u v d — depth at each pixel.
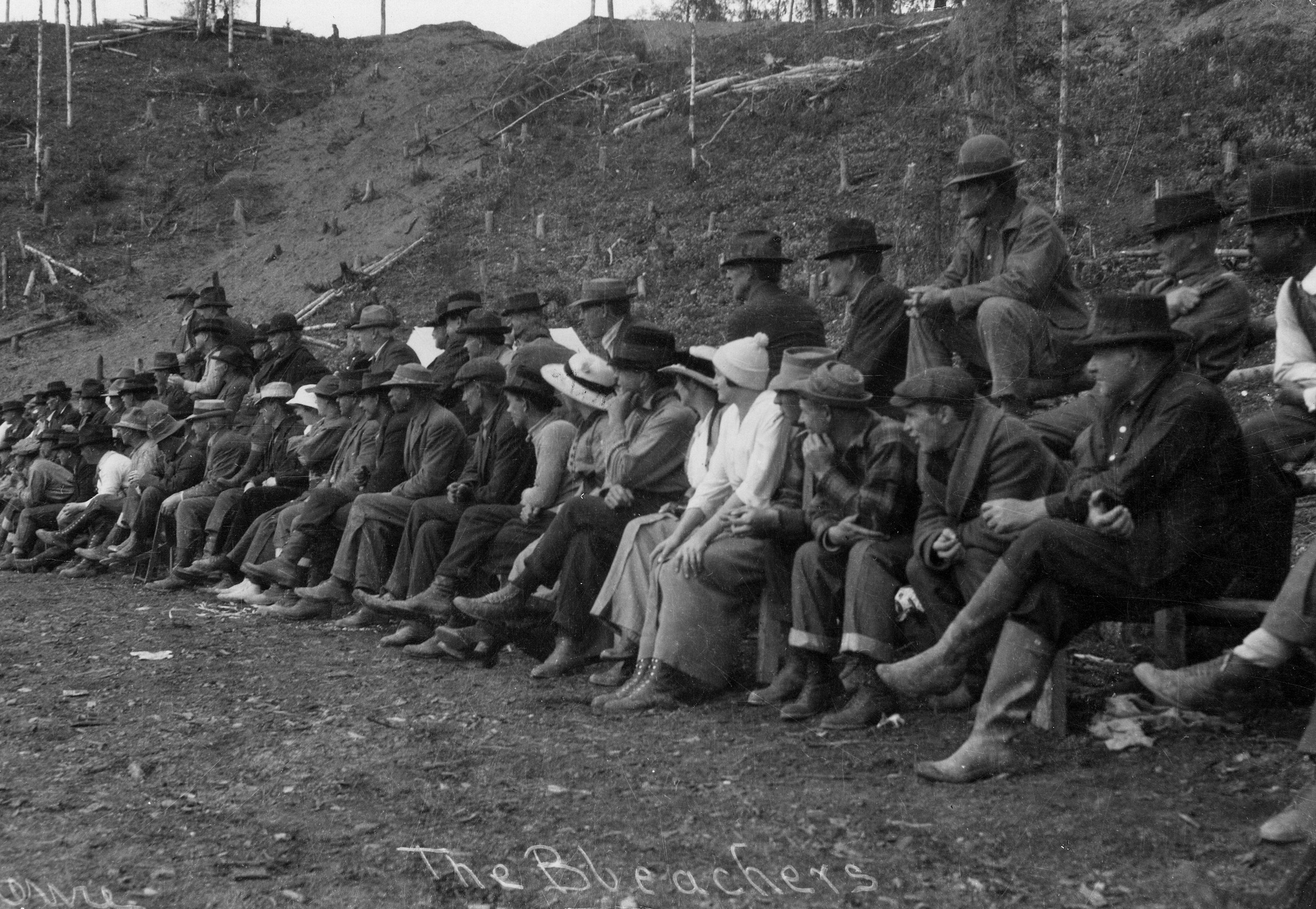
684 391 6.37
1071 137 19.70
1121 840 3.61
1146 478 4.19
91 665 6.73
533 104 34.78
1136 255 15.73
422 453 7.70
